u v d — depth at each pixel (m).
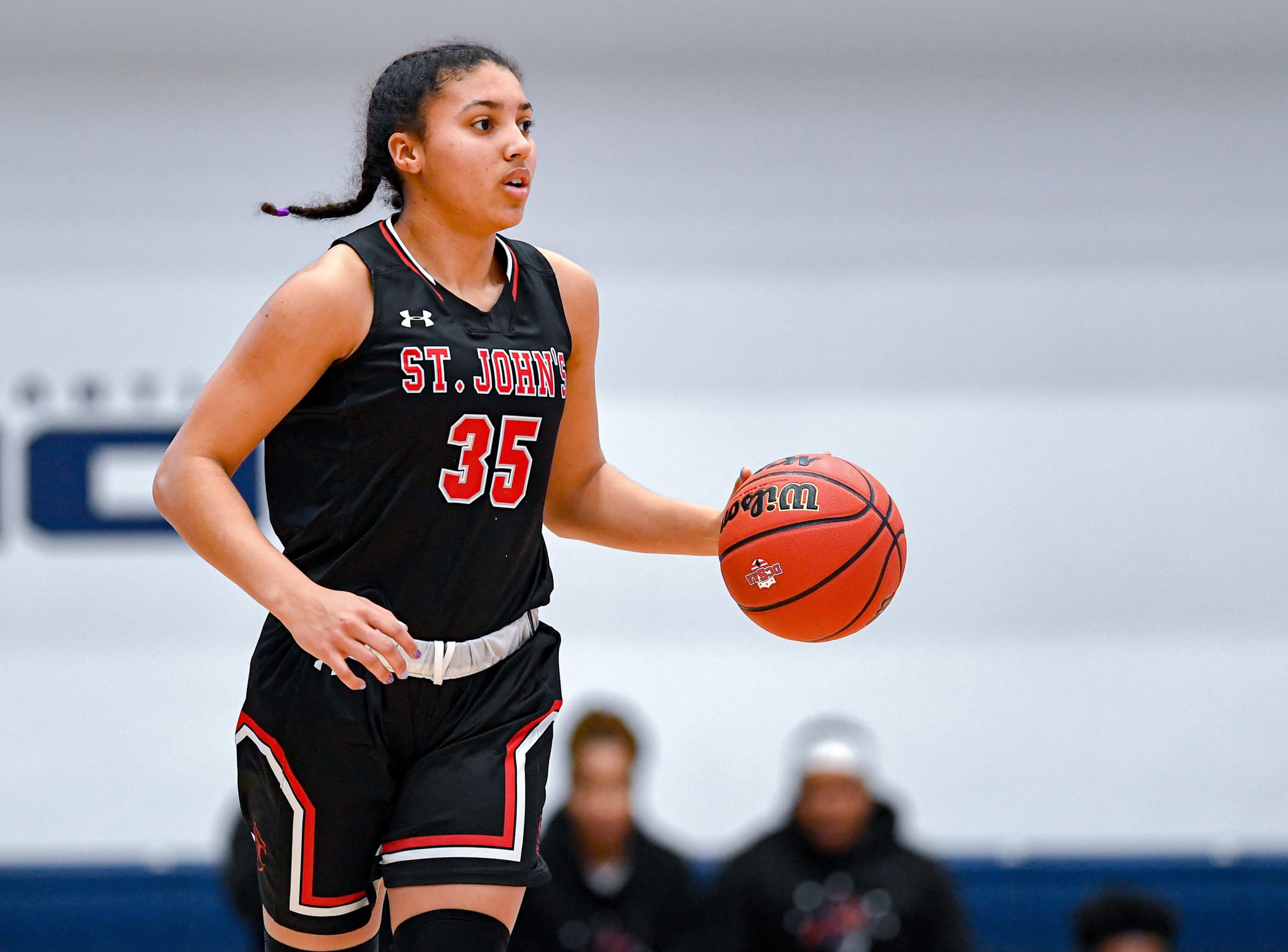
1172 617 23.16
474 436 7.36
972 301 23.38
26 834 22.31
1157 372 23.31
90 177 22.84
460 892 7.18
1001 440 23.28
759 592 8.34
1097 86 23.25
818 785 17.75
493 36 23.02
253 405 7.16
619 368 23.28
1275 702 23.05
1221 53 23.20
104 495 22.75
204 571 22.77
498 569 7.60
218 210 22.98
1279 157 23.28
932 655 23.09
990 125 23.28
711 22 23.16
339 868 7.69
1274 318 23.27
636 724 22.88
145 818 22.47
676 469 23.27
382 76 7.78
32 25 22.69
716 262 23.34
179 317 22.97
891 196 23.31
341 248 7.43
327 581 7.41
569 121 23.19
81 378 22.81
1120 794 22.98
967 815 22.94
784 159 23.30
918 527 23.22
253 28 22.89
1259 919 22.48
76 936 21.98
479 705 7.64
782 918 17.59
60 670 22.52
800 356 23.34
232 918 22.09
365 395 7.24
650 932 17.50
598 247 23.28
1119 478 23.25
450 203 7.46
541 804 7.68
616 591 23.02
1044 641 23.12
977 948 22.36
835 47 23.22
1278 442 23.20
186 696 22.66
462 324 7.46
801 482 8.44
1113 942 15.70
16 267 22.75
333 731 7.44
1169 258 23.34
